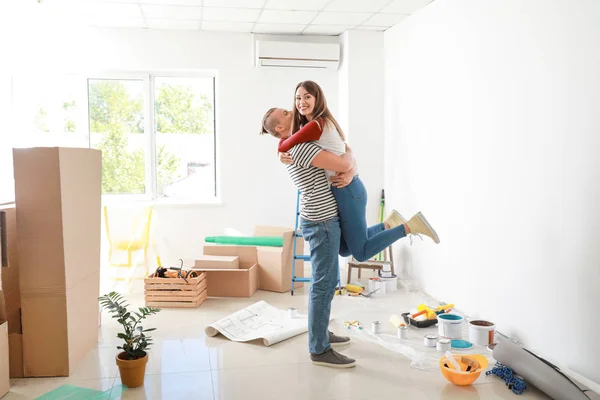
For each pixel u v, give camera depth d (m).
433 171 4.50
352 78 5.58
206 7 4.72
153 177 5.75
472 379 2.77
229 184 5.76
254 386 2.80
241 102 5.72
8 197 4.61
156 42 5.50
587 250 2.74
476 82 3.78
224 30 5.57
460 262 4.06
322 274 2.99
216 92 5.77
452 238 4.18
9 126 4.79
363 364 3.09
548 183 3.02
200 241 5.72
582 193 2.76
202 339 3.54
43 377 2.91
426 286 4.70
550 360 3.04
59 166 2.84
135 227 5.54
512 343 2.95
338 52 5.67
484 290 3.73
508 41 3.38
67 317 2.93
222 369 3.03
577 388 2.47
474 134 3.81
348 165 2.81
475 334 3.37
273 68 5.74
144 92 5.62
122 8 4.73
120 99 5.61
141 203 5.61
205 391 2.74
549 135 3.00
